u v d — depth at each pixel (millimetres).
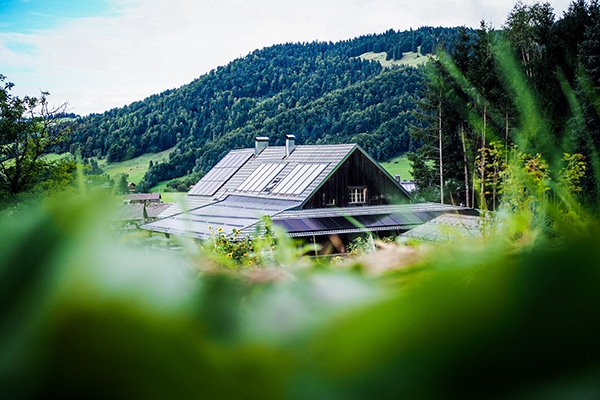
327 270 555
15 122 26812
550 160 833
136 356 482
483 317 476
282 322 509
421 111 49156
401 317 479
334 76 149000
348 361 482
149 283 502
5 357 470
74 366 469
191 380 484
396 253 559
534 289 477
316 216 24531
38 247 488
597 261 480
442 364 470
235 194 46688
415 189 51031
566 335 461
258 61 151500
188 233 672
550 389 448
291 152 47875
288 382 492
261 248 1376
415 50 152375
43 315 479
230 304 520
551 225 608
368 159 42750
